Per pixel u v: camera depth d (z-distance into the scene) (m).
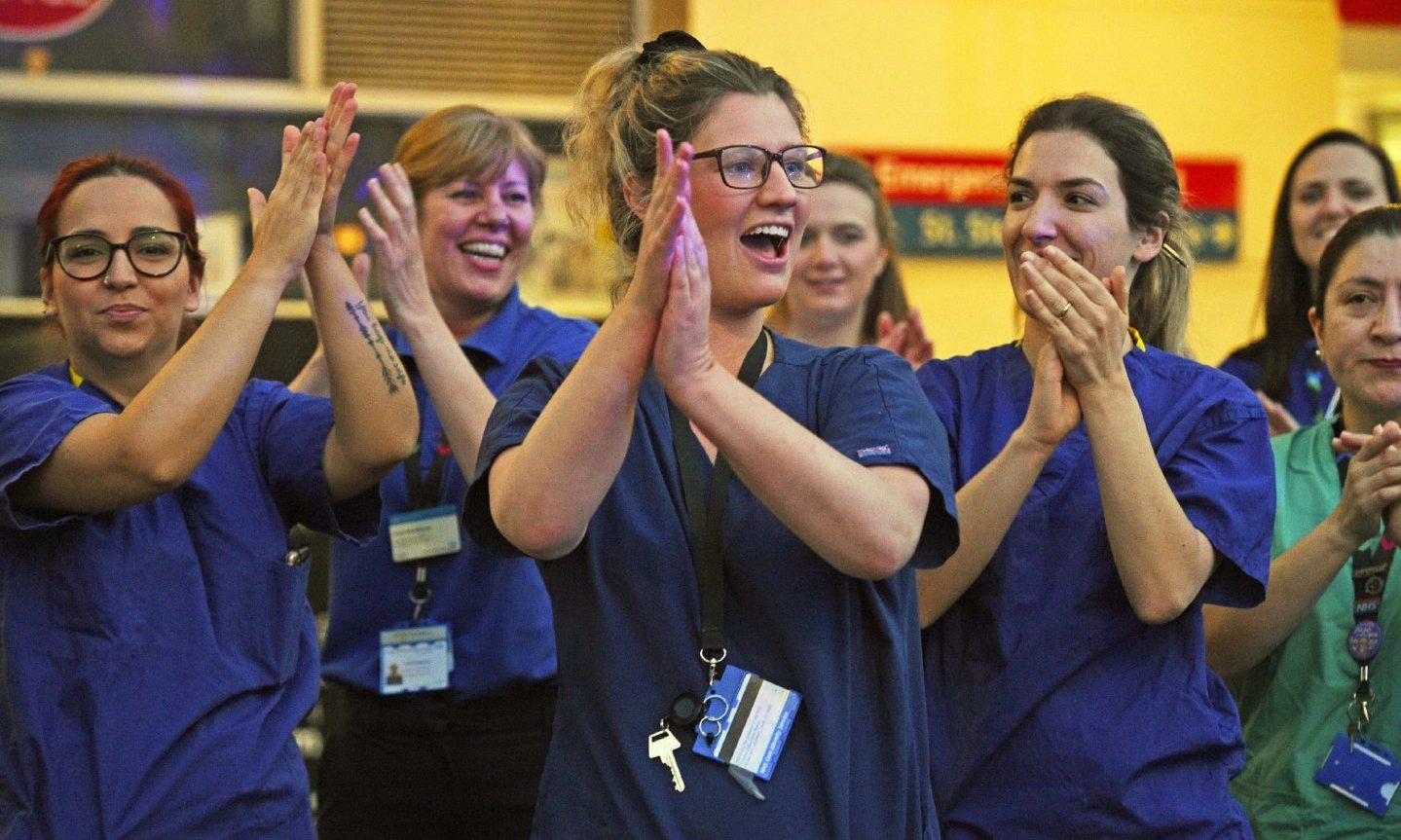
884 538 3.39
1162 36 11.11
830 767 3.48
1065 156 4.64
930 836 3.73
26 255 9.80
